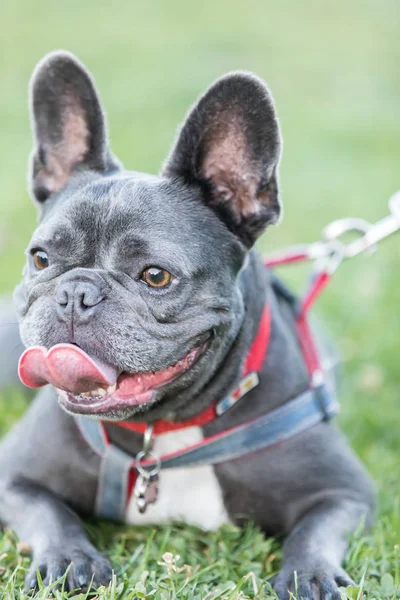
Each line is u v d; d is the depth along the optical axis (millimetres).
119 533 4340
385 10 26234
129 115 14945
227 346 4004
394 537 4176
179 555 3844
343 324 7336
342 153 13508
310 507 4246
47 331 3654
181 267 3758
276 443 4195
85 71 4293
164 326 3742
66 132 4410
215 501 4293
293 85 18141
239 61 19438
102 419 3762
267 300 4438
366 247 5395
